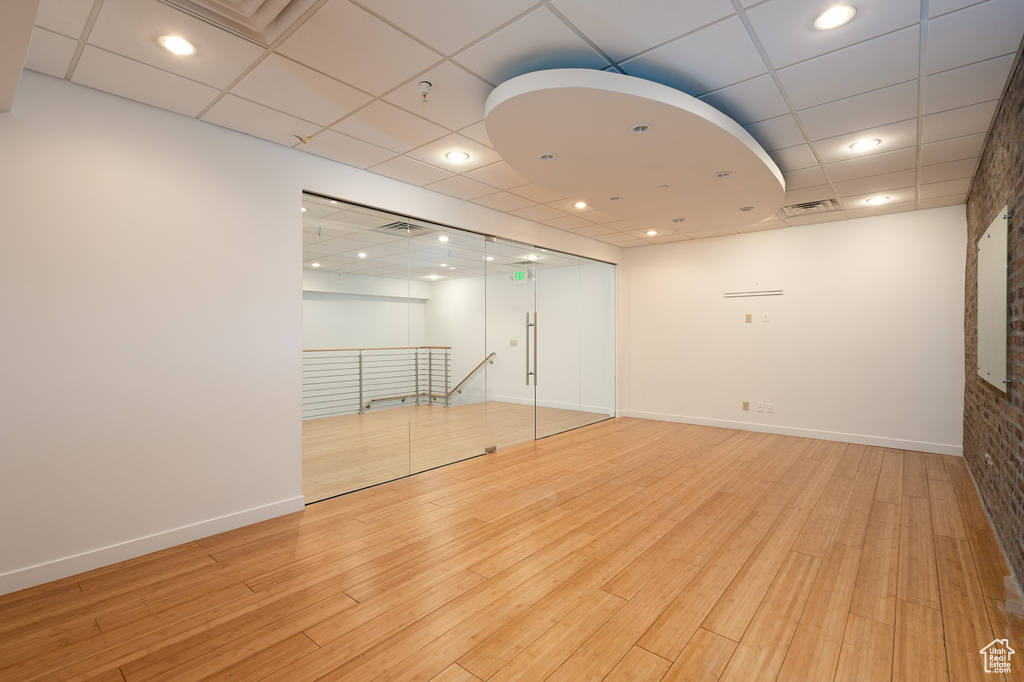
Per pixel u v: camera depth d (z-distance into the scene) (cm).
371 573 262
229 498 321
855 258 563
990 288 326
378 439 432
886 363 546
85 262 265
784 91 274
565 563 273
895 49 232
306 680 180
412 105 288
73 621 217
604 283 732
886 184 438
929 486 407
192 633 208
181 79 259
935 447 516
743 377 646
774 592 242
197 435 307
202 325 309
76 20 207
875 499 376
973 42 226
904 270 535
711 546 295
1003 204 296
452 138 336
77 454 262
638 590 244
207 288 312
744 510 354
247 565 271
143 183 286
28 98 249
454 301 504
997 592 240
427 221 463
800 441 576
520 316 586
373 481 424
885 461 485
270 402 343
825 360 584
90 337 267
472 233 521
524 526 325
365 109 293
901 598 236
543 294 620
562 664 188
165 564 272
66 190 260
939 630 210
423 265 472
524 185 441
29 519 248
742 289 645
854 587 246
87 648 198
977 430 404
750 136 307
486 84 265
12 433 244
